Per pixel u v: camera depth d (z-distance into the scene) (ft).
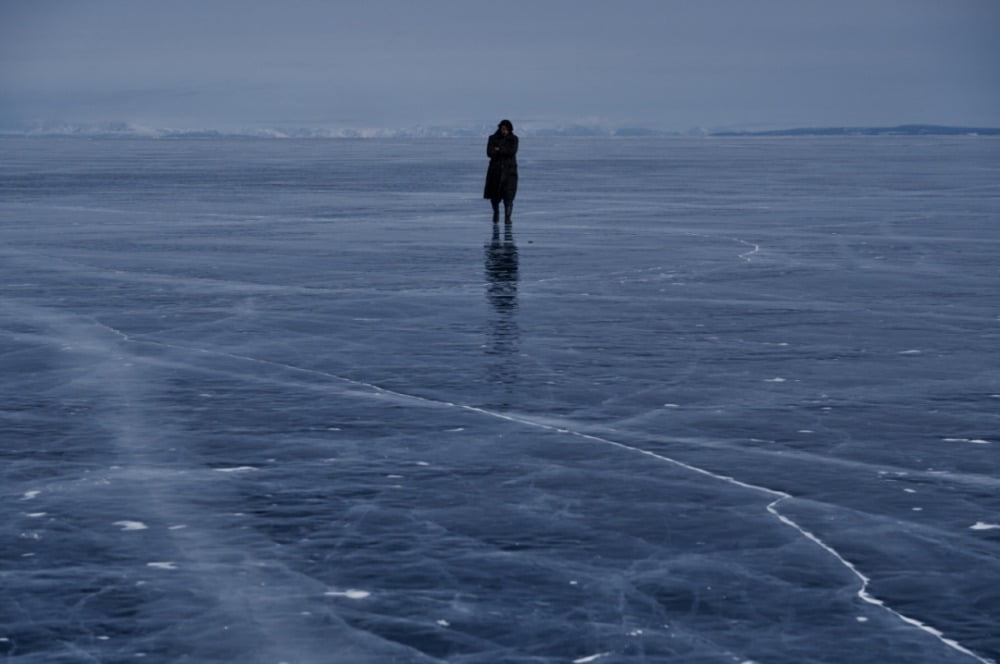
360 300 49.34
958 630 16.33
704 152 347.97
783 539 19.99
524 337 40.22
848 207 107.04
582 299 49.57
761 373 34.14
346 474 23.81
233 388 31.96
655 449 25.80
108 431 27.27
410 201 118.73
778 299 49.60
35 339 39.63
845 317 44.68
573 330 41.63
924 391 31.73
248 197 125.70
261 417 28.63
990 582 18.08
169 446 25.96
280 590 17.71
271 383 32.63
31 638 16.06
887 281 55.52
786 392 31.60
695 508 21.68
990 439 26.71
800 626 16.46
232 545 19.65
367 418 28.55
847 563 18.88
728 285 54.19
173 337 40.14
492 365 35.27
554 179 168.45
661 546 19.66
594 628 16.39
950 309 46.75
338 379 33.19
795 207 107.76
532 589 17.79
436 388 32.01
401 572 18.45
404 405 29.96
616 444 26.18
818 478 23.62
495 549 19.52
